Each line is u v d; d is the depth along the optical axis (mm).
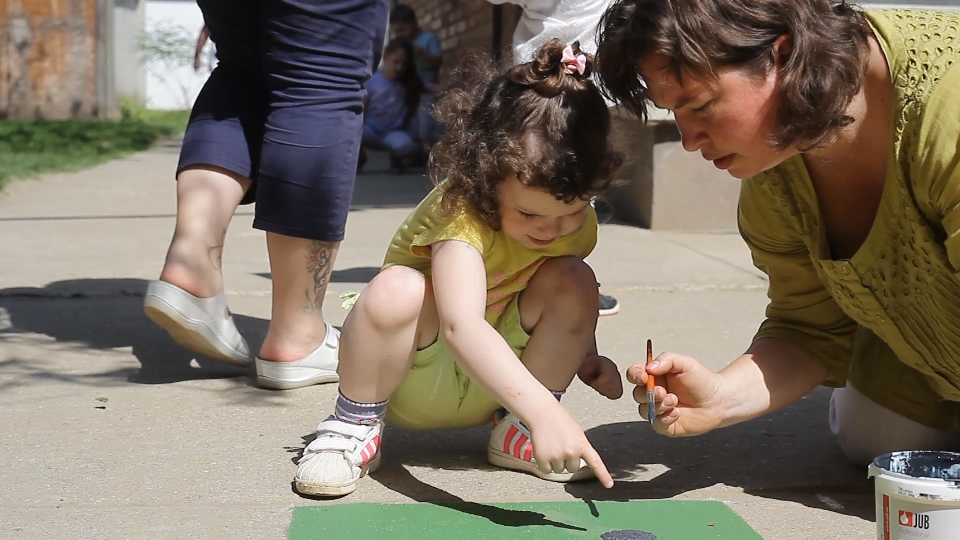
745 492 2307
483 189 2100
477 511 2164
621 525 2092
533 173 2018
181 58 21812
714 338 3697
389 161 11219
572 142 2041
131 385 3062
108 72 16188
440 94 2398
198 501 2207
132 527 2062
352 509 2166
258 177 2965
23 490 2254
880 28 1900
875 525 2125
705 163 6160
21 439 2584
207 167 2990
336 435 2307
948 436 2338
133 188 8266
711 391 2135
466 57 2717
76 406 2854
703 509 2184
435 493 2275
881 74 1898
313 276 3006
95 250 5344
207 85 3080
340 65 2912
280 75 2900
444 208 2178
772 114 1779
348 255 5324
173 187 8367
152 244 5566
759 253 2336
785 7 1729
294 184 2898
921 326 2104
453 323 2092
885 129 1941
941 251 1944
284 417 2791
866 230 2098
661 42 1740
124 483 2301
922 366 2189
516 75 2094
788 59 1750
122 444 2559
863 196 2053
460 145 2121
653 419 2016
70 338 3576
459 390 2363
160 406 2865
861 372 2404
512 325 2350
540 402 2004
